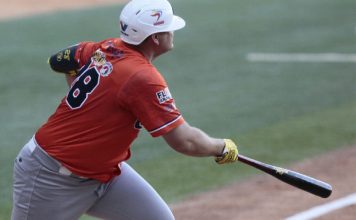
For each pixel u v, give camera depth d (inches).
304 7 2659.9
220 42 2135.8
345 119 1400.1
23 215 648.4
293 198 995.3
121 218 679.1
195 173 1121.4
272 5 2704.2
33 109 1492.4
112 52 628.7
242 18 2474.2
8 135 1320.1
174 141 616.7
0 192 1043.9
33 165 637.3
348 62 1875.0
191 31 2282.2
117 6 2738.7
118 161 645.3
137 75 607.5
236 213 943.0
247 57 1951.3
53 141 631.8
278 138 1290.6
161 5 625.3
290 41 2134.6
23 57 1951.3
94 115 621.9
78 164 631.2
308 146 1245.7
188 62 1902.1
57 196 638.5
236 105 1507.1
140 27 620.1
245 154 1205.1
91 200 655.8
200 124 1378.0
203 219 925.8
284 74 1766.7
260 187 1048.2
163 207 681.6
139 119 616.1
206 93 1605.6
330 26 2340.1
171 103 612.1
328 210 943.7
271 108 1485.0
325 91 1612.9
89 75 627.5
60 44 2111.2
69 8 2709.2
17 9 2689.5
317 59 1913.1
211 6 2694.4
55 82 1707.7
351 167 1127.6
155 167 1150.3
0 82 1708.9
